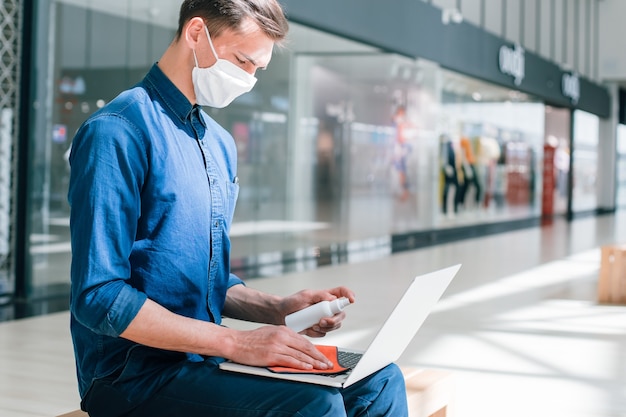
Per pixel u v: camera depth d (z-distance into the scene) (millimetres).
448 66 13281
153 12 7617
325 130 10562
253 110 9180
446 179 14578
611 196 26453
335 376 1697
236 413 1671
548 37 19875
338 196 10953
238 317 2135
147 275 1758
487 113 16375
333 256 10453
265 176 9461
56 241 6809
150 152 1750
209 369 1762
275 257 9688
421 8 12070
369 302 6609
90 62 7008
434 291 1903
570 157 23625
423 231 13609
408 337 1945
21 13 6543
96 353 1812
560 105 21484
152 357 1795
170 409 1733
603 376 4273
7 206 6551
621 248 6773
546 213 22266
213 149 1961
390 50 11375
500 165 17328
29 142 6551
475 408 3605
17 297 6590
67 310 6152
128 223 1693
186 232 1801
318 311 1952
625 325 5789
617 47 24062
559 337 5324
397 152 12453
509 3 17078
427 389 2346
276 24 1797
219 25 1759
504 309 6426
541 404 3699
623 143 28266
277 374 1698
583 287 7773
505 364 4508
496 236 14359
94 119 1719
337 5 9555
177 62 1828
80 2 6879
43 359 4473
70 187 1706
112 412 1790
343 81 10828
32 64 6520
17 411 3480
